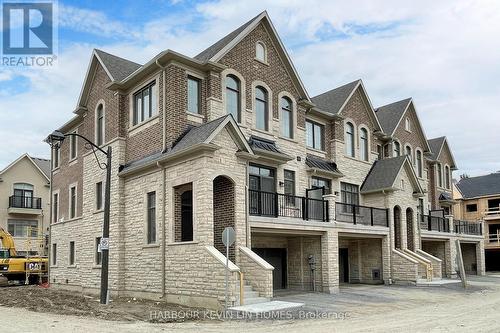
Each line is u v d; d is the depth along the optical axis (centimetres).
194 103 2022
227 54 2117
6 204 4341
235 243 1770
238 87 2167
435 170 3919
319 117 2675
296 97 2456
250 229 1883
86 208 2495
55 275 2858
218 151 1752
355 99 2958
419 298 2028
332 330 1170
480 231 3959
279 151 2239
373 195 2822
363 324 1278
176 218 1852
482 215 5328
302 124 2473
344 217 2656
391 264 2673
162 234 1858
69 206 2778
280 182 2259
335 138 2720
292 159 2228
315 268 2248
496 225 5300
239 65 2167
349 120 2869
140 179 2052
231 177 1784
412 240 2934
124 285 2070
